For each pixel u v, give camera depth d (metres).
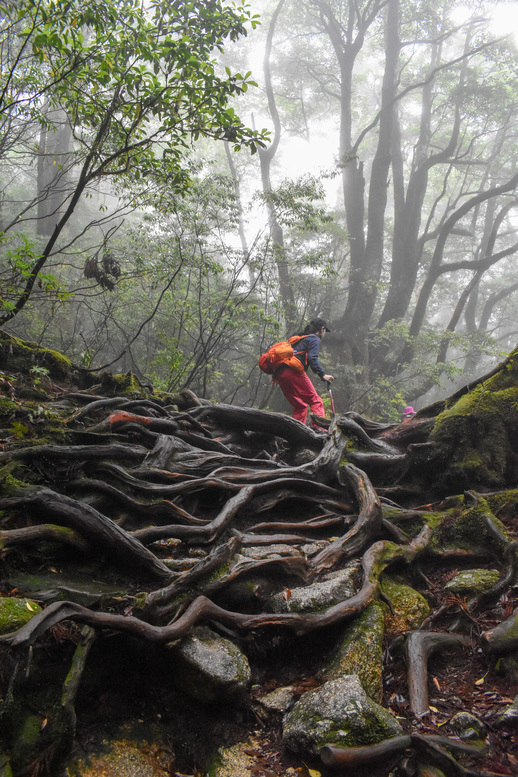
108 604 2.80
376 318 23.23
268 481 4.16
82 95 5.37
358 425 4.95
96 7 4.86
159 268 8.29
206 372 9.83
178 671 2.67
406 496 4.56
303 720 2.47
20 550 3.00
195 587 3.03
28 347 5.66
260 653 2.98
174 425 4.68
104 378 5.58
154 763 2.39
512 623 2.89
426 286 20.17
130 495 3.75
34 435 3.96
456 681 2.81
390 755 2.32
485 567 3.73
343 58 21.62
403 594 3.38
